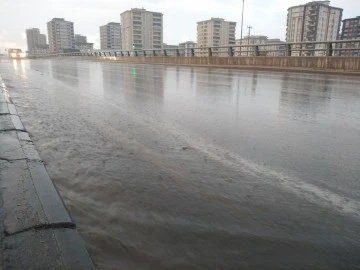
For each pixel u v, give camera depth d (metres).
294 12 144.62
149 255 2.07
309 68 18.73
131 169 3.51
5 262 1.75
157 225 2.41
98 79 15.33
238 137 4.71
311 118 5.96
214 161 3.73
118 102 8.06
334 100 8.04
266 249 2.12
